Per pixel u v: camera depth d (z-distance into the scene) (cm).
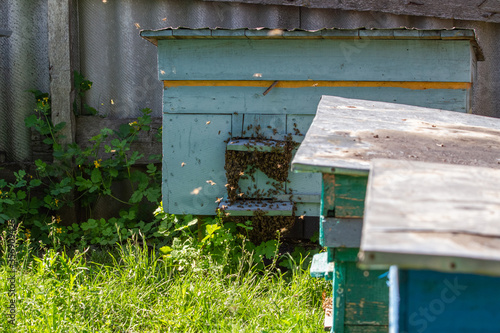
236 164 417
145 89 568
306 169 177
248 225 441
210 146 430
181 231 493
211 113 427
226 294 354
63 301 321
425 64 407
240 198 432
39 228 515
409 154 200
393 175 142
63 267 358
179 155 434
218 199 419
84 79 566
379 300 209
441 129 256
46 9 552
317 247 482
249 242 442
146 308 343
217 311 334
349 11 555
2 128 558
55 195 535
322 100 329
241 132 426
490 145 227
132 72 567
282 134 423
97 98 569
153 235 503
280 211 410
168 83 428
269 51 415
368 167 176
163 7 559
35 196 548
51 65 536
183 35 407
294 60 414
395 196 123
